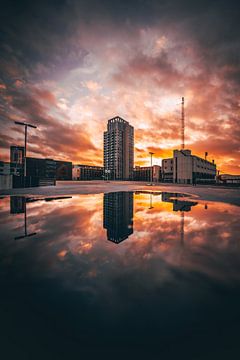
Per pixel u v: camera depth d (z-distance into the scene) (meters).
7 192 19.14
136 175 101.06
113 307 2.47
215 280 3.15
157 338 2.02
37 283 3.04
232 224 7.06
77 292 2.80
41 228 6.35
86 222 7.24
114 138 110.81
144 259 4.00
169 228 6.48
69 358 1.84
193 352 1.88
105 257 4.10
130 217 8.20
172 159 55.56
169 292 2.80
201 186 33.66
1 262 3.80
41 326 2.19
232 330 2.11
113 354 1.87
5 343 1.99
